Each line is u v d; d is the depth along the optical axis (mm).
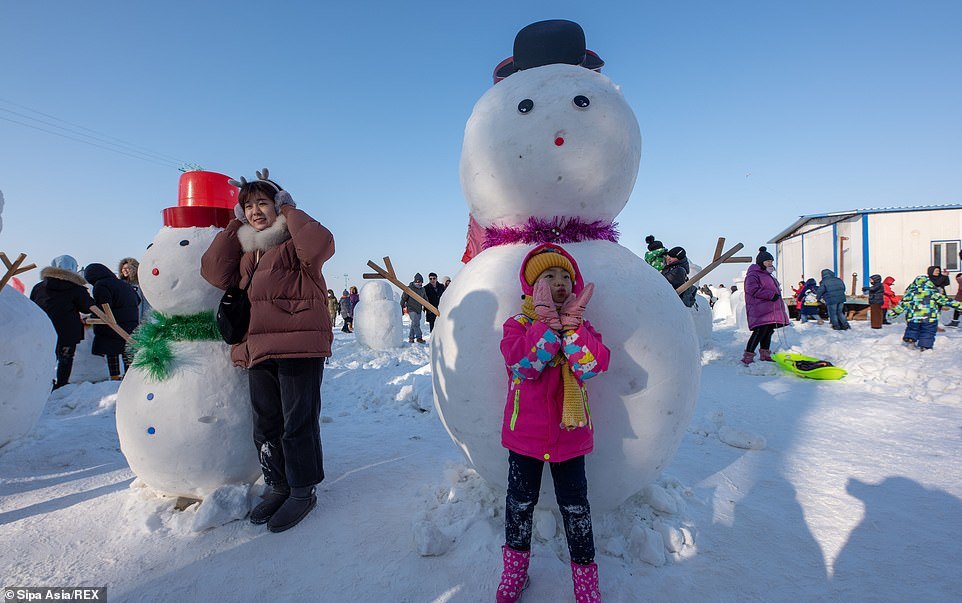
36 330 3711
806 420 4309
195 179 2883
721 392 5582
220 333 2639
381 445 3779
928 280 7105
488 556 2121
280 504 2580
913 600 1860
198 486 2615
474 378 2164
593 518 2332
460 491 2615
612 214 2574
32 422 3816
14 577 2080
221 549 2275
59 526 2510
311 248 2428
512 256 2318
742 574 2025
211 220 2854
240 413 2611
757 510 2553
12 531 2465
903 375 5945
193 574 2094
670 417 2150
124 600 1938
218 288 2691
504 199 2434
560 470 1901
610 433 2055
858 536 2301
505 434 1945
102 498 2840
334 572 2088
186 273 2660
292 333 2447
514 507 1897
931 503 2619
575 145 2301
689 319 2373
